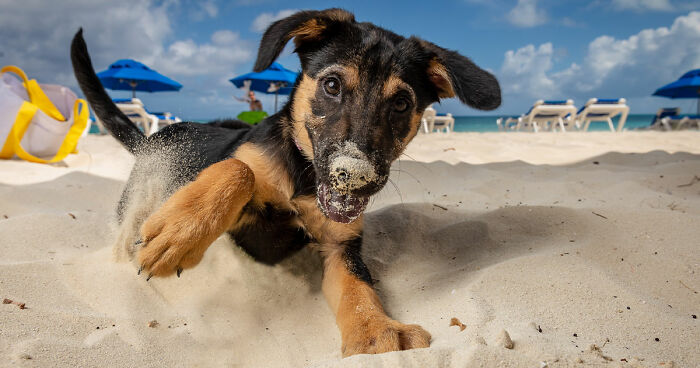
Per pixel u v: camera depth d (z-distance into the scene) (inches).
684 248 18.3
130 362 12.0
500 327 12.9
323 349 14.4
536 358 11.1
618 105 110.2
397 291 17.4
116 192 30.0
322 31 17.0
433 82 18.0
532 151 46.8
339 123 14.9
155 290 16.4
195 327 14.6
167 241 14.2
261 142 18.7
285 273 19.1
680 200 24.3
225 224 15.2
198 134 23.6
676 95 144.7
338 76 15.6
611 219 21.1
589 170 34.6
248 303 16.8
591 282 15.8
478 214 23.8
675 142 57.4
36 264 16.3
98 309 14.7
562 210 22.2
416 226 23.0
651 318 13.8
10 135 38.4
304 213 18.2
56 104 46.0
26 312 13.2
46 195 27.1
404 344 12.5
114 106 24.8
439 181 32.9
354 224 18.3
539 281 15.9
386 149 14.8
